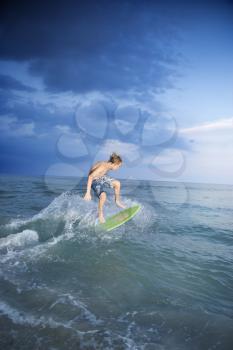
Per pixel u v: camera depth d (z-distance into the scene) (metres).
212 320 2.55
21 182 24.62
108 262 3.88
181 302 2.88
